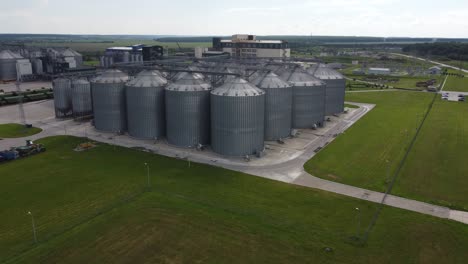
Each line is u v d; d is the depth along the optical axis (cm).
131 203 4503
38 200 4616
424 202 4562
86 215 4222
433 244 3653
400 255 3475
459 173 5503
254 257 3441
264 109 6569
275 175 5434
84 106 8856
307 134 7712
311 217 4172
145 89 7056
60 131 7888
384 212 4288
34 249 3559
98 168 5700
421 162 5962
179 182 5156
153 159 6109
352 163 5934
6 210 4356
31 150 6350
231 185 5059
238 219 4122
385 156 6266
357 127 8269
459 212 4312
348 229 3919
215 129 6353
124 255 3484
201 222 4059
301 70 8438
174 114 6712
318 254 3478
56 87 8925
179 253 3512
